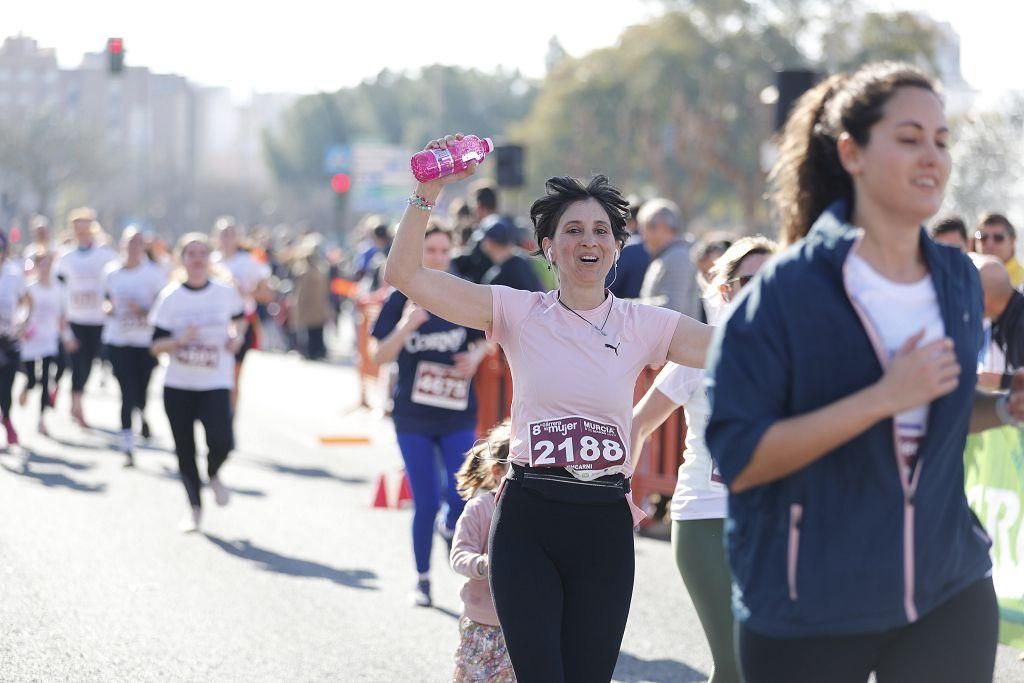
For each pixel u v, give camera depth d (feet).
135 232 65.26
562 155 397.39
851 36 337.31
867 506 14.89
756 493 15.37
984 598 15.62
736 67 355.36
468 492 27.02
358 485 61.31
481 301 22.43
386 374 84.79
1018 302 32.55
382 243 91.81
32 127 503.20
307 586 41.86
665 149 352.08
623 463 22.00
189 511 53.83
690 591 24.58
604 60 390.42
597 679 21.65
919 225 15.37
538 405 22.15
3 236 69.00
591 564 21.70
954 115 119.85
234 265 72.84
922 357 14.26
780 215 16.94
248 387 107.45
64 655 33.60
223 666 33.22
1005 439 34.45
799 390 14.98
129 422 64.64
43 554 44.78
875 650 15.26
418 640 36.14
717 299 26.37
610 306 22.58
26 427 78.64
